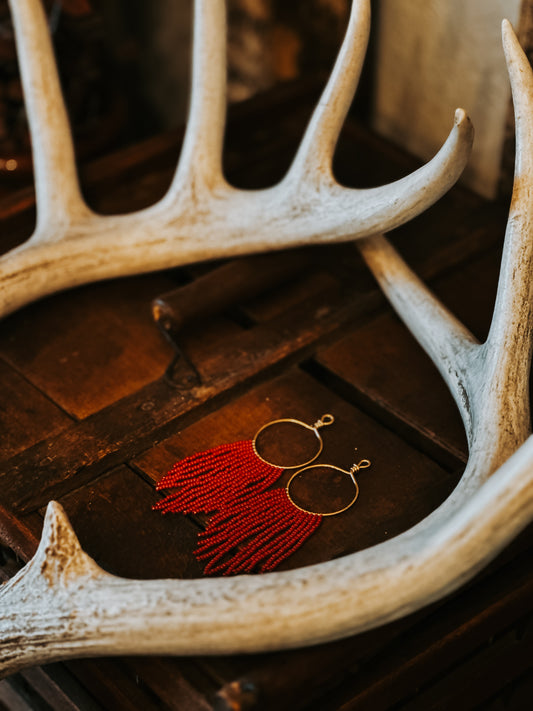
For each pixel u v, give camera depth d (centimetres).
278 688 36
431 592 35
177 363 52
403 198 46
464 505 37
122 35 93
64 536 41
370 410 52
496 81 61
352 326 55
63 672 46
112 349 54
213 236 55
